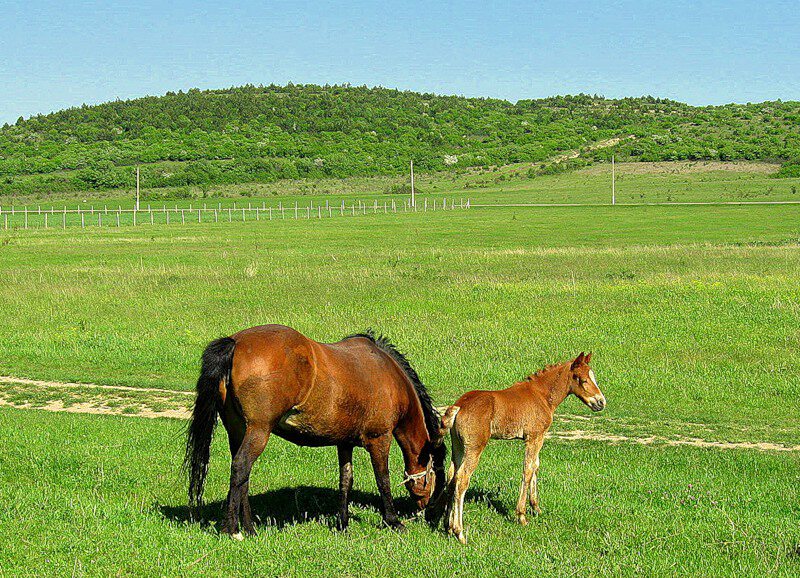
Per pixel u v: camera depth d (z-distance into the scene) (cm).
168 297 2745
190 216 9469
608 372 1739
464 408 844
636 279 3072
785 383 1636
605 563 750
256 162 16612
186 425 1345
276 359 776
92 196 13575
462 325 2228
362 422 848
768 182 13488
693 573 736
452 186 15862
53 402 1546
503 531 858
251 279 3192
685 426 1399
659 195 12231
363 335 934
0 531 777
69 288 2931
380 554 758
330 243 5250
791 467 1144
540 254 4169
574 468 1116
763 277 3003
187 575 694
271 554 749
